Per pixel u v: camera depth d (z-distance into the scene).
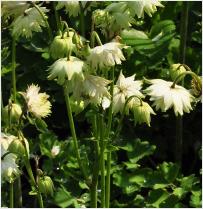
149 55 4.21
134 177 3.89
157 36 4.29
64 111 4.38
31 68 4.32
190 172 4.35
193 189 3.82
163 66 4.50
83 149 3.90
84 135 4.12
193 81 2.67
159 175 3.91
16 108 2.95
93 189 2.96
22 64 4.34
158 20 4.43
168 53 4.31
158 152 4.31
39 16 2.86
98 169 2.90
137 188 3.86
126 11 2.71
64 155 3.90
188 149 4.50
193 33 4.36
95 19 2.77
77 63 2.53
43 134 3.92
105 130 3.09
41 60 4.30
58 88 4.23
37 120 3.66
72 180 3.91
